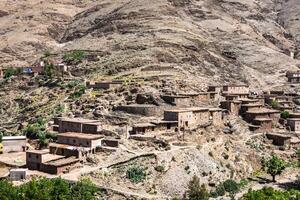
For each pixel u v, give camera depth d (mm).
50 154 166250
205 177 167750
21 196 126750
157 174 160750
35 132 198500
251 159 192125
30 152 158875
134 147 172625
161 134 183875
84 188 136500
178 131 188500
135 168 160250
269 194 140750
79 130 186125
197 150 177125
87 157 164750
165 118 192250
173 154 170125
